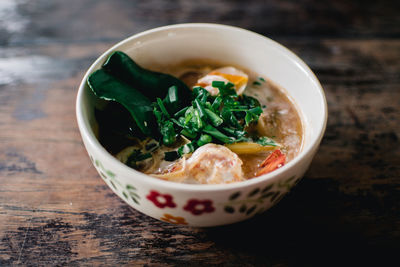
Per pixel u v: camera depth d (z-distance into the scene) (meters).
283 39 0.51
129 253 0.33
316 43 0.50
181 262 0.32
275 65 0.38
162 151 0.34
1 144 0.40
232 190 0.27
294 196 0.36
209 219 0.30
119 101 0.33
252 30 0.52
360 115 0.43
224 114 0.35
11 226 0.34
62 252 0.33
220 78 0.37
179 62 0.40
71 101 0.44
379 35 0.51
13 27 0.51
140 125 0.34
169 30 0.38
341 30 0.52
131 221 0.35
